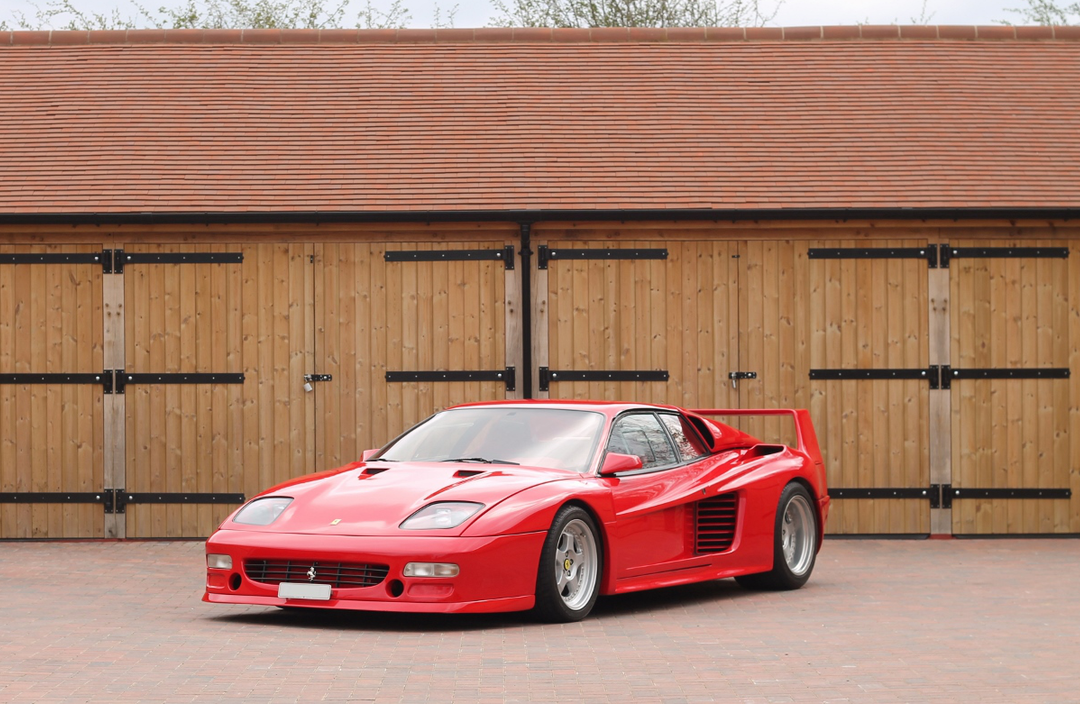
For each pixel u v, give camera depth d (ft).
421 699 15.02
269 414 36.86
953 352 37.06
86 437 36.88
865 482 36.94
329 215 36.11
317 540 20.15
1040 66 45.39
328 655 17.79
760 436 37.09
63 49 45.83
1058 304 37.17
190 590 26.50
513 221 36.81
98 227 36.86
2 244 36.96
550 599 20.66
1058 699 15.28
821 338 37.06
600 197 37.04
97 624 21.16
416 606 19.47
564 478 21.79
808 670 16.97
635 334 37.01
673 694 15.39
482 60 45.27
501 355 36.91
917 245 37.14
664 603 24.27
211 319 36.91
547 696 15.24
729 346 37.04
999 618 22.22
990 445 37.04
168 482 36.86
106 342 36.88
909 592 26.02
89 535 36.81
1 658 17.65
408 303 37.01
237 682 15.90
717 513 24.84
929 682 16.22
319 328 36.88
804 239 37.19
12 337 36.88
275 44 46.14
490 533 19.85
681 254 37.14
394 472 22.40
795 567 26.84
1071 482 37.01
